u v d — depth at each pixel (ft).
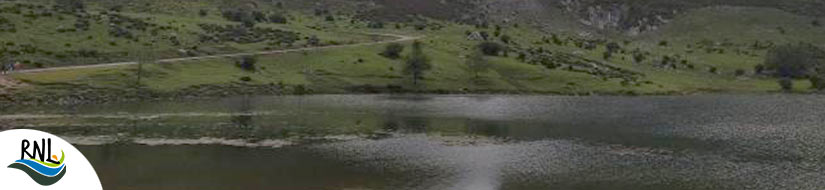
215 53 540.93
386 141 237.66
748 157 206.59
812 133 266.77
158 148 212.02
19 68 409.49
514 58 652.07
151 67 450.71
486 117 328.70
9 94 346.13
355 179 166.81
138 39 535.60
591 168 185.68
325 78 513.04
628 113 357.00
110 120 284.20
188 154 201.36
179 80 437.99
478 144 231.91
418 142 235.81
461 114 343.87
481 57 581.94
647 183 167.22
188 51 528.63
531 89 536.83
